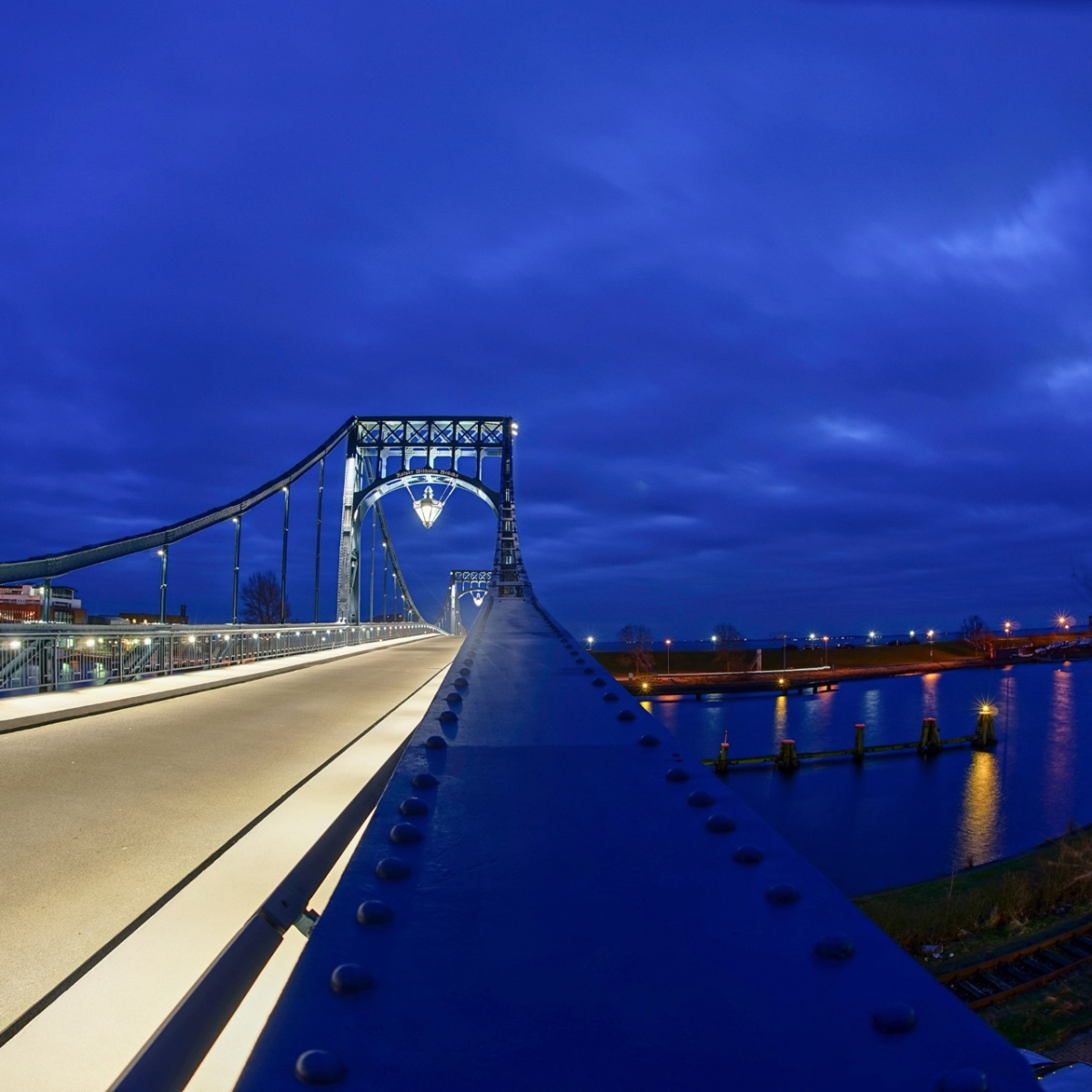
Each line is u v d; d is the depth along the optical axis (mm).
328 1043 1068
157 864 4961
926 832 43375
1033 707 91938
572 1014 1113
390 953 1329
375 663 26219
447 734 3348
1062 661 150500
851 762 60250
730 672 112250
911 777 56031
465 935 1397
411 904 1540
